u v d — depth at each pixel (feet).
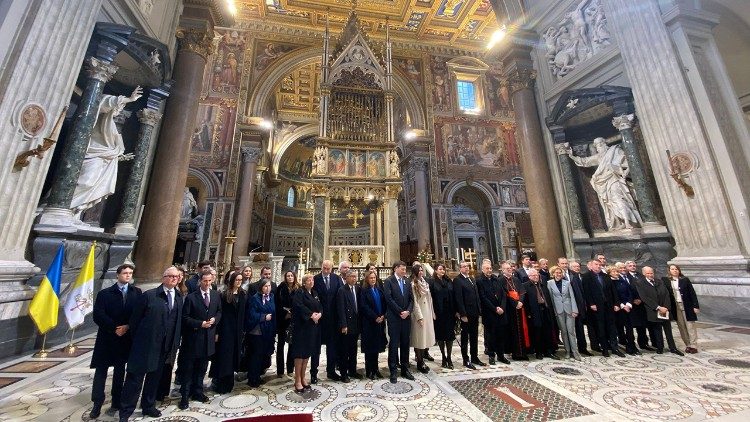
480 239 64.18
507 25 33.55
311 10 59.62
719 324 17.98
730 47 27.27
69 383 11.81
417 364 14.25
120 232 21.06
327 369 13.48
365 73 48.01
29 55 14.29
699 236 18.78
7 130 13.42
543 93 31.42
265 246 78.23
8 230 13.37
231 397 11.54
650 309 15.49
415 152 60.23
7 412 9.55
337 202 45.37
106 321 9.84
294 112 82.94
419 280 14.84
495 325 15.19
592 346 16.56
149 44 21.18
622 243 24.21
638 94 22.08
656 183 21.11
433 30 64.85
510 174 61.87
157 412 9.93
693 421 8.66
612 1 24.23
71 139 17.17
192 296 11.32
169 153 24.45
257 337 12.87
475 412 9.73
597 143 27.14
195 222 53.57
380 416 9.64
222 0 28.30
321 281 14.35
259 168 65.62
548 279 17.49
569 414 9.37
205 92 56.39
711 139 19.02
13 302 13.53
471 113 64.44
